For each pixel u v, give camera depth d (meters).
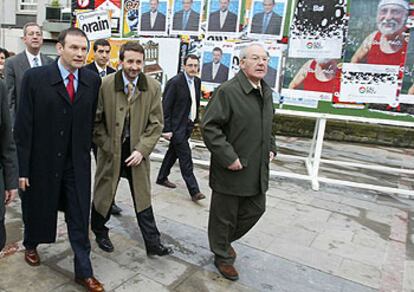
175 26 5.37
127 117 2.77
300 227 3.80
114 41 5.70
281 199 4.57
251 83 2.60
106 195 2.87
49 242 2.62
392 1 4.39
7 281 2.58
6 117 2.14
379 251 3.40
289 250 3.31
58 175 2.48
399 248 3.48
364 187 4.86
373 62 4.55
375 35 4.50
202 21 5.21
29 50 3.83
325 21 4.64
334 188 5.12
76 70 2.45
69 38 2.30
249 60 2.53
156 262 2.96
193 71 4.30
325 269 3.03
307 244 3.45
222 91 2.58
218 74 5.23
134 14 5.55
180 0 5.27
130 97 2.76
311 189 5.02
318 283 2.82
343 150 7.94
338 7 4.57
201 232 3.55
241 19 5.01
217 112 2.55
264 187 2.71
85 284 2.52
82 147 2.51
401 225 4.01
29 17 14.92
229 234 2.81
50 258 2.91
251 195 2.68
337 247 3.43
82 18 5.81
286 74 4.91
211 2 5.12
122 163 2.86
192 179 4.31
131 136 2.79
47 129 2.41
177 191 4.62
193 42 5.31
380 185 5.48
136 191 2.85
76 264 2.54
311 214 4.16
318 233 3.69
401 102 4.52
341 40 4.62
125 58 2.65
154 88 2.88
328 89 4.76
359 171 6.20
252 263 3.05
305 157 6.80
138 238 3.35
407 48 4.42
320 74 4.77
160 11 5.40
